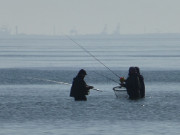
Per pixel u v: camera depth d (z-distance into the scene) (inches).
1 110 3211.1
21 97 3850.9
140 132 2561.5
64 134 2516.0
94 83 5132.9
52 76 6107.3
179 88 4512.8
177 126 2694.4
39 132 2561.5
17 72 6776.6
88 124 2753.4
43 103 3499.0
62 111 3161.9
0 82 5201.8
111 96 3838.6
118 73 6643.7
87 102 3506.4
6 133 2544.3
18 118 2938.0
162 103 3476.9
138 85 3646.7
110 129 2630.4
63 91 4252.0
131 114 3053.6
